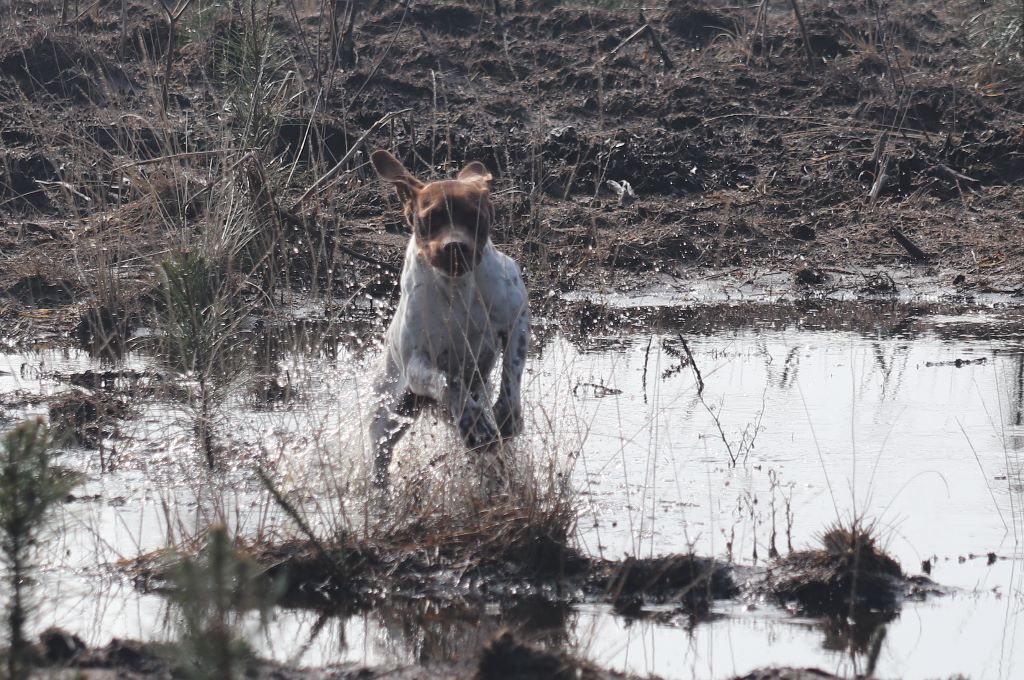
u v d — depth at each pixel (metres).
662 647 8.08
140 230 16.55
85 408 12.49
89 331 15.68
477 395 10.51
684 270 19.27
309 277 17.41
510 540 9.29
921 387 13.77
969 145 22.95
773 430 12.29
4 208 19.33
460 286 10.16
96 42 24.14
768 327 16.75
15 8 25.95
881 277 18.81
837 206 21.41
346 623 8.53
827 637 8.25
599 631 8.35
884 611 8.61
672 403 13.14
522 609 8.74
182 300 12.11
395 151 21.11
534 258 18.66
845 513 10.16
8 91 22.64
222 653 5.44
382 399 10.59
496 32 27.70
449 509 9.77
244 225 16.22
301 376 13.28
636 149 22.53
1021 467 11.23
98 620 8.21
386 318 16.36
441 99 24.16
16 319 16.34
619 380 13.98
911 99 24.78
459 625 8.49
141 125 20.30
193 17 24.20
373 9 28.14
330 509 9.71
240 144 17.38
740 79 25.73
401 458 10.72
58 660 6.96
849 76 25.97
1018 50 26.28
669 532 9.80
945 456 11.52
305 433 11.48
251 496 10.52
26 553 6.30
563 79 25.45
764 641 8.19
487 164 21.53
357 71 24.56
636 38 27.94
